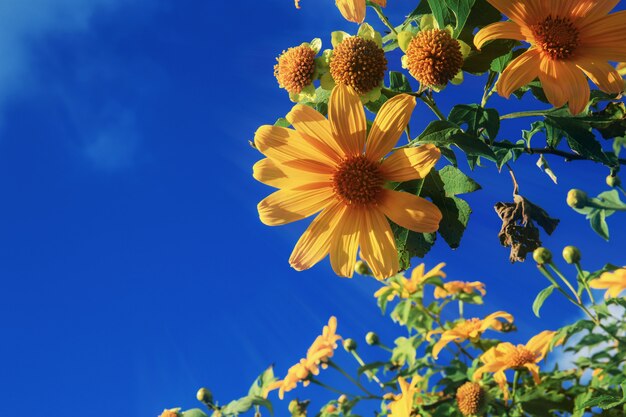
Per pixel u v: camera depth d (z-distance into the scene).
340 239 0.63
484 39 0.58
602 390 0.89
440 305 1.22
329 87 0.62
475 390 1.00
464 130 0.59
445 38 0.59
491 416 1.02
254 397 0.99
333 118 0.61
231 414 0.98
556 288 0.90
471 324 1.11
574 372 1.02
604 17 0.61
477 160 0.65
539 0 0.60
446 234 0.61
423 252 0.62
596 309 0.92
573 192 0.85
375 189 0.62
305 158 0.62
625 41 0.60
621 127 0.65
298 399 1.21
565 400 0.95
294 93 0.63
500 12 0.60
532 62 0.60
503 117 0.64
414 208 0.61
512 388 1.04
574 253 0.89
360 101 0.61
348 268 0.63
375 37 0.61
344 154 0.62
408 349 1.20
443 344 1.08
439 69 0.59
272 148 0.62
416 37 0.60
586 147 0.63
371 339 1.27
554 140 0.66
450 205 0.62
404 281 1.20
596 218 0.85
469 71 0.60
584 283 0.89
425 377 1.16
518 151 0.68
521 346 1.04
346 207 0.63
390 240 0.62
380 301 1.21
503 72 0.59
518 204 0.63
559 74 0.59
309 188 0.63
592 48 0.61
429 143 0.58
